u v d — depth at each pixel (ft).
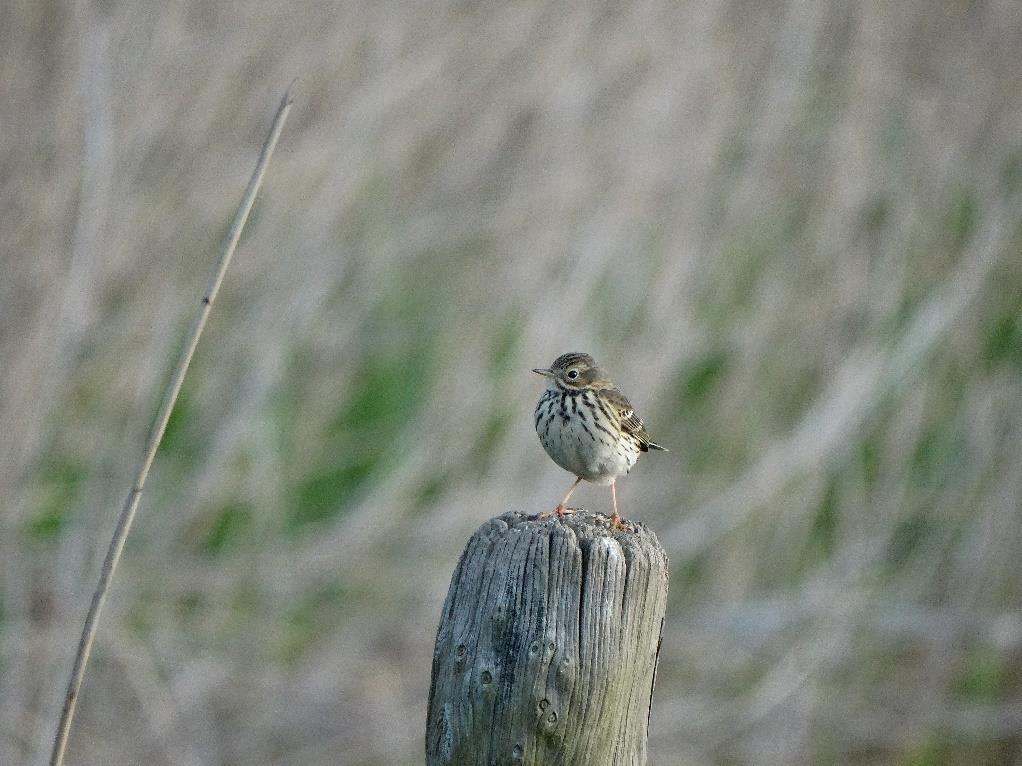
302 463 48.98
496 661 18.33
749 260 52.95
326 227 49.21
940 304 53.67
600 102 51.52
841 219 53.98
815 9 54.65
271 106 48.19
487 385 48.83
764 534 50.06
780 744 46.19
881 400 52.70
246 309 48.67
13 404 43.21
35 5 44.86
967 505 51.72
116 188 45.16
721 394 51.65
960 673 48.73
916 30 57.62
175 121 46.78
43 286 43.39
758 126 53.36
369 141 49.14
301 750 43.73
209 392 47.88
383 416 49.67
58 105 44.57
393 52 49.52
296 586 46.47
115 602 43.47
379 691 45.19
